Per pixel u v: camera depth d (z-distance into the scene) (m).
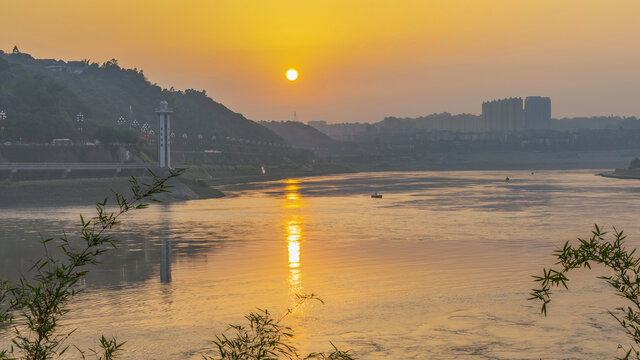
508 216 130.75
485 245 88.75
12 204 154.75
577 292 55.47
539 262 73.88
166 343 42.50
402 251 83.81
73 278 8.16
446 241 93.44
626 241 90.88
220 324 47.34
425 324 47.00
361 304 53.50
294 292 58.78
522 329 45.12
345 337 43.94
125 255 80.88
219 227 114.31
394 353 40.38
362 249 86.00
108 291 58.66
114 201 167.25
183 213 142.88
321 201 183.00
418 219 126.44
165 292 58.56
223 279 65.06
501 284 60.94
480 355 39.72
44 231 104.06
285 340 43.09
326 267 72.00
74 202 164.00
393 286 60.84
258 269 70.88
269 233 105.12
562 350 40.28
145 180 194.88
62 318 48.22
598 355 39.09
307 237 99.69
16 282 62.00
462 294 56.75
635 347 40.06
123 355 40.00
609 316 47.53
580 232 102.56
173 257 79.56
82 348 40.97
